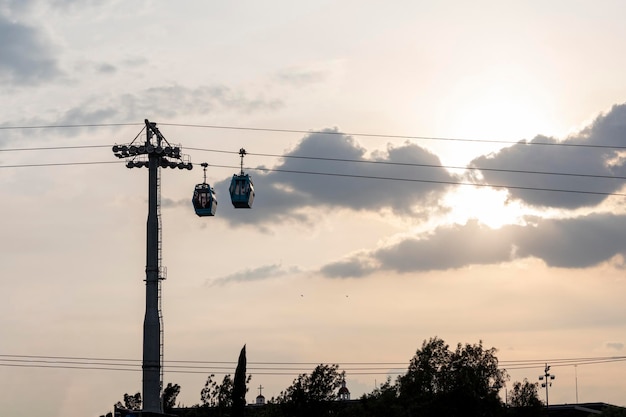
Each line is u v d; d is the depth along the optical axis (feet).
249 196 307.37
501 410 420.77
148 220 310.65
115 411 308.81
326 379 429.38
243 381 393.91
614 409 516.32
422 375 421.59
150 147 308.60
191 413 439.22
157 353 306.55
